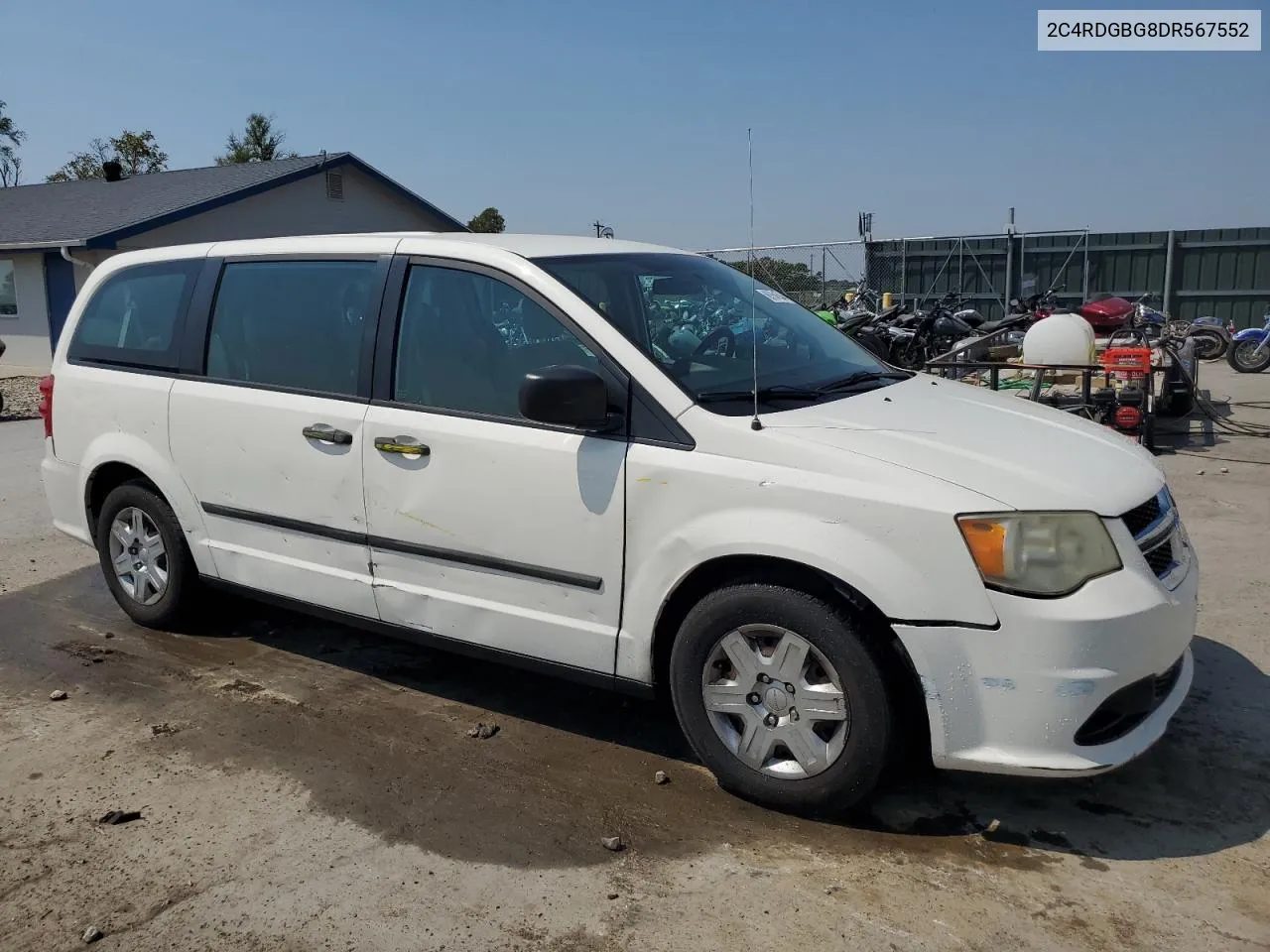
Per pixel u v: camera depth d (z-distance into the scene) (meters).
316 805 3.41
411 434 3.75
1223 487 7.41
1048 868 2.96
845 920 2.75
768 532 3.04
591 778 3.55
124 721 4.07
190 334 4.53
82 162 44.84
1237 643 4.54
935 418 3.44
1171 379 9.45
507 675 4.48
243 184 20.62
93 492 5.05
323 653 4.77
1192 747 3.63
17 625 5.18
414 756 3.75
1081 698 2.84
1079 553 2.88
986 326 12.20
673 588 3.27
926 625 2.90
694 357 3.55
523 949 2.69
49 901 2.93
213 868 3.07
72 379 5.00
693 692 3.32
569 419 3.21
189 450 4.49
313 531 4.12
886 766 3.05
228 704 4.21
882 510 2.93
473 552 3.67
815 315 4.60
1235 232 19.03
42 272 20.36
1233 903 2.78
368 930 2.78
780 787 3.21
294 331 4.20
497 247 3.79
